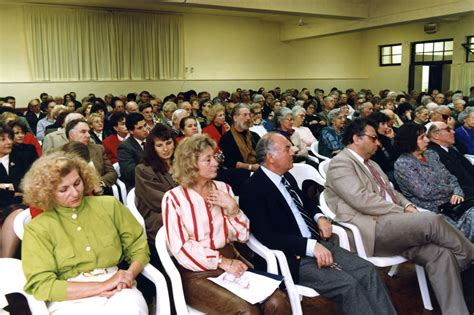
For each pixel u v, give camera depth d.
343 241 2.32
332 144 4.59
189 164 1.85
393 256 2.31
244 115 3.77
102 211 1.76
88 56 10.18
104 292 1.61
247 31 12.45
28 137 4.26
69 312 1.56
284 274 1.95
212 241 1.87
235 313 1.64
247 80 12.66
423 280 2.38
